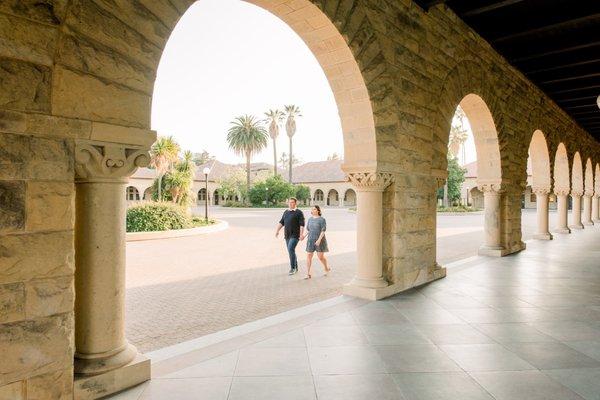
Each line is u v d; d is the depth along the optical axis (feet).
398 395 9.15
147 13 9.89
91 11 8.86
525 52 30.45
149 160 10.03
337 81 18.10
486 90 28.48
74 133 8.60
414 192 20.67
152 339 14.10
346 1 16.46
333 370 10.49
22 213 7.93
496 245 32.01
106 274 9.55
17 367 7.86
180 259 32.94
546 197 44.98
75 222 9.53
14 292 7.84
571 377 10.05
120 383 9.43
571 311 15.97
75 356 9.37
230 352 11.70
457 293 19.07
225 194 181.27
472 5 24.03
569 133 52.13
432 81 22.18
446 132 23.66
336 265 29.96
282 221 26.78
